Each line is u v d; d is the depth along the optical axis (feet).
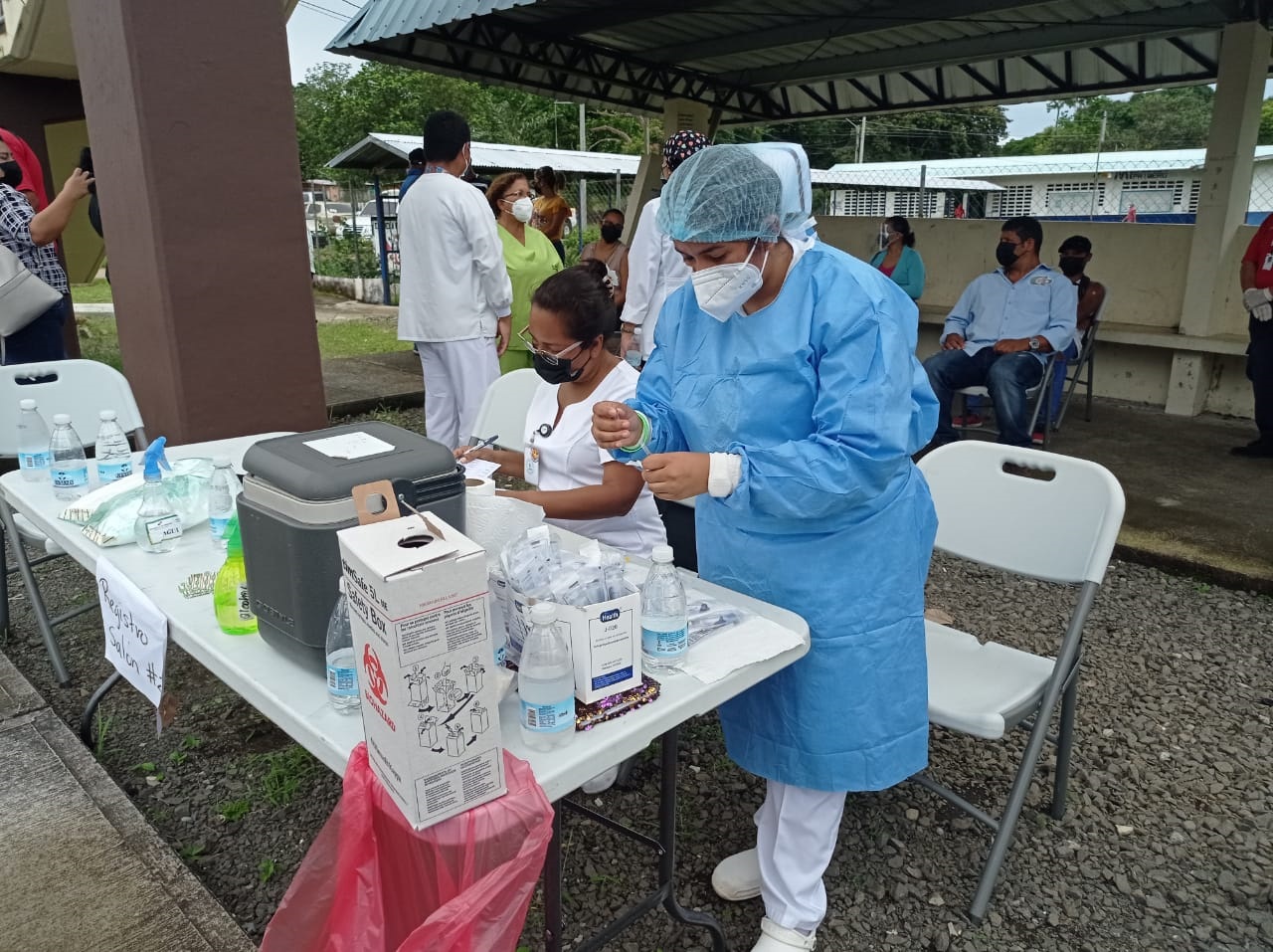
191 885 6.63
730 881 6.73
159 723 5.83
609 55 27.25
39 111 22.12
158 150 11.69
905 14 21.59
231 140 12.25
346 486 4.44
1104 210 70.85
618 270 24.30
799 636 5.18
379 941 4.06
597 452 7.25
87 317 40.24
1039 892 6.93
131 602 5.93
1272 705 9.43
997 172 71.61
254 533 4.74
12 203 13.66
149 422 13.41
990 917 6.69
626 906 6.81
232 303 12.71
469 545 3.53
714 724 9.24
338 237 68.74
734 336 5.50
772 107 34.27
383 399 22.40
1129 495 15.39
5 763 8.02
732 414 5.43
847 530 5.41
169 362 12.47
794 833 5.94
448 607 3.43
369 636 3.51
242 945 6.12
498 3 18.15
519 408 9.71
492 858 3.75
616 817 7.82
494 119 78.28
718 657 4.92
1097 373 23.34
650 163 33.17
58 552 9.95
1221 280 20.77
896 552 5.54
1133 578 12.74
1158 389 22.35
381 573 3.27
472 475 6.47
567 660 4.09
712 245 5.02
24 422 8.61
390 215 57.57
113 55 11.62
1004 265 17.37
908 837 7.54
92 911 6.38
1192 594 12.19
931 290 26.35
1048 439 19.03
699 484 4.91
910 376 5.14
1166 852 7.34
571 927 6.61
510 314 15.37
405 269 14.12
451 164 13.70
